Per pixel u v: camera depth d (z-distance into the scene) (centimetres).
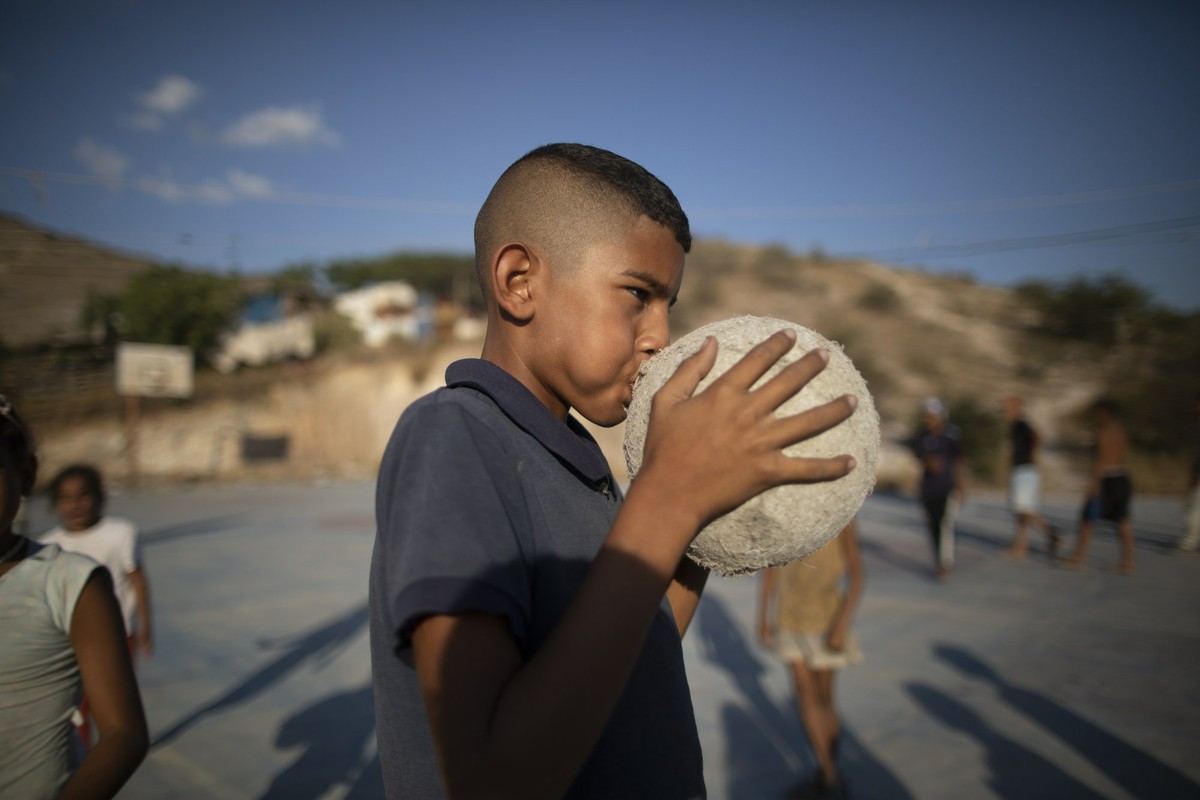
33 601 176
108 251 3409
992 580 949
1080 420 2517
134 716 176
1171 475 2111
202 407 2770
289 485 2300
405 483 93
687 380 93
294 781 426
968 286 4188
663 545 83
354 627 730
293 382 2936
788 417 88
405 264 4416
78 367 2936
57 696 179
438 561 83
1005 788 420
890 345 3272
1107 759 453
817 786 408
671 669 112
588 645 78
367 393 2809
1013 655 648
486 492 92
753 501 93
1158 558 1104
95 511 452
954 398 2694
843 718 517
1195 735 484
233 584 920
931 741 479
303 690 564
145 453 2523
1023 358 3050
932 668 615
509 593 85
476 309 3906
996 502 1828
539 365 113
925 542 1238
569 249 109
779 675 609
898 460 2167
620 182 112
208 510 1670
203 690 564
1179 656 644
